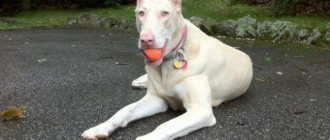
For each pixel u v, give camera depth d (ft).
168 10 5.53
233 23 15.47
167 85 5.98
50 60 10.82
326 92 7.88
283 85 8.34
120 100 7.16
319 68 10.09
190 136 5.51
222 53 6.40
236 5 18.92
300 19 15.19
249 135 5.67
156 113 6.26
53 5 24.71
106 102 7.04
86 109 6.68
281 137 5.64
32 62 10.56
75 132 5.72
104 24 19.12
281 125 6.07
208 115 5.64
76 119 6.22
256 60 10.98
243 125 5.99
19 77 8.82
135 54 11.70
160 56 5.49
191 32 6.14
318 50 12.58
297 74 9.39
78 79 8.63
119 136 5.53
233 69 6.57
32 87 7.99
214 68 6.18
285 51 12.40
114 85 8.14
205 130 5.72
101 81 8.46
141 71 9.39
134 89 7.86
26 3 24.21
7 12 23.94
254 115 6.42
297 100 7.30
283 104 7.04
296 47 13.07
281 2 16.46
